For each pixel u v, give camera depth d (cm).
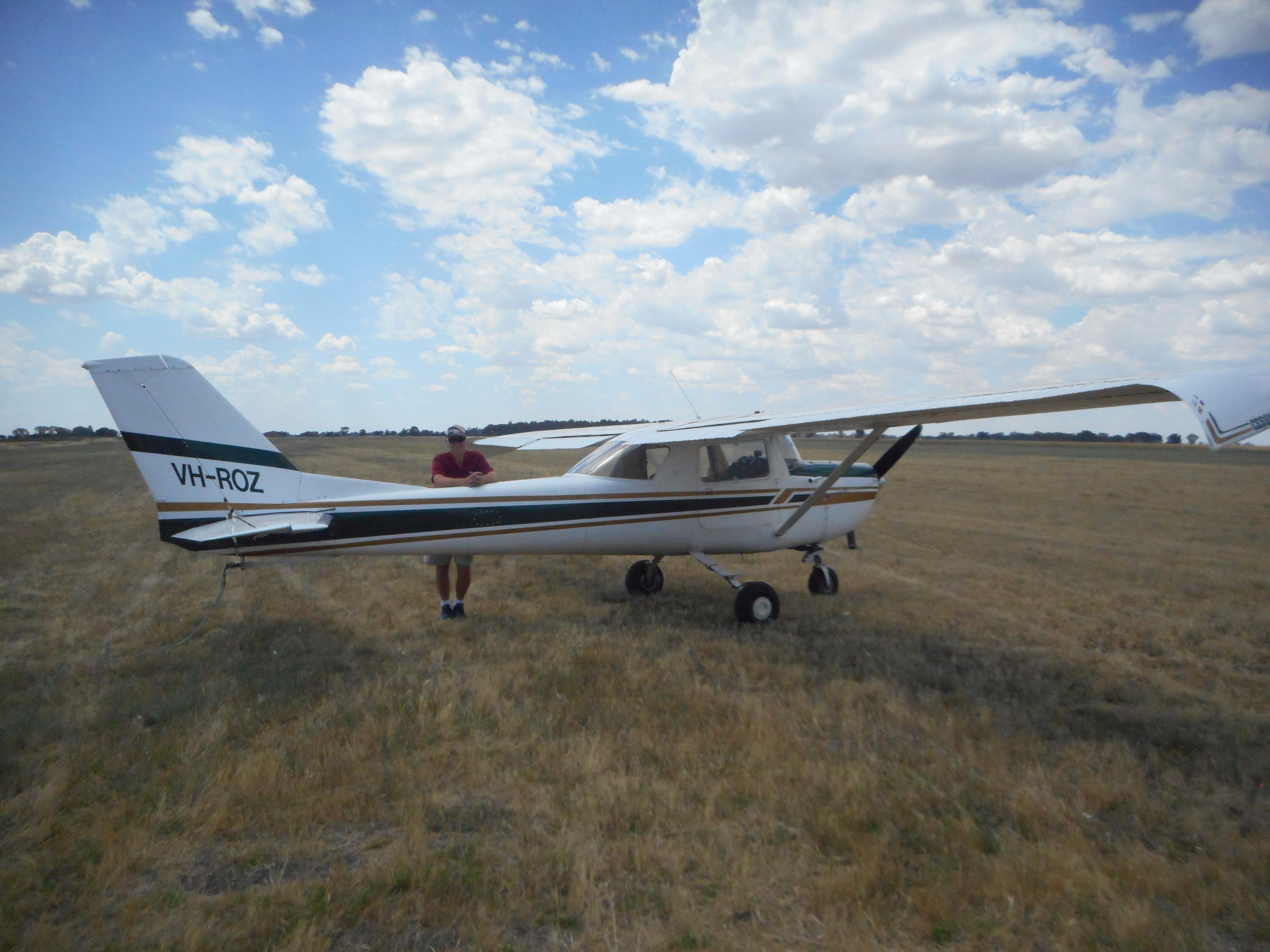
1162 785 325
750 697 412
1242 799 309
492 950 215
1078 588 765
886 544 1059
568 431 903
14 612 629
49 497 1666
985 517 1361
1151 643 560
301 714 392
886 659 504
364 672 462
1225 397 320
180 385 505
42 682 443
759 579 803
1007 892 239
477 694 411
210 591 724
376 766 331
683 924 224
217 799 299
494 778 320
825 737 367
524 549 592
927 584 784
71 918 230
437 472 620
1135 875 249
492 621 602
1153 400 375
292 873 256
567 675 452
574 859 258
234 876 254
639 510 623
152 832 276
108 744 351
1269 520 1326
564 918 229
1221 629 606
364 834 281
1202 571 862
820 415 565
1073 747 358
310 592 725
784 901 238
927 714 397
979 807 298
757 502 666
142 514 1376
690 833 277
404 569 865
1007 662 510
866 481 721
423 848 262
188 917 229
